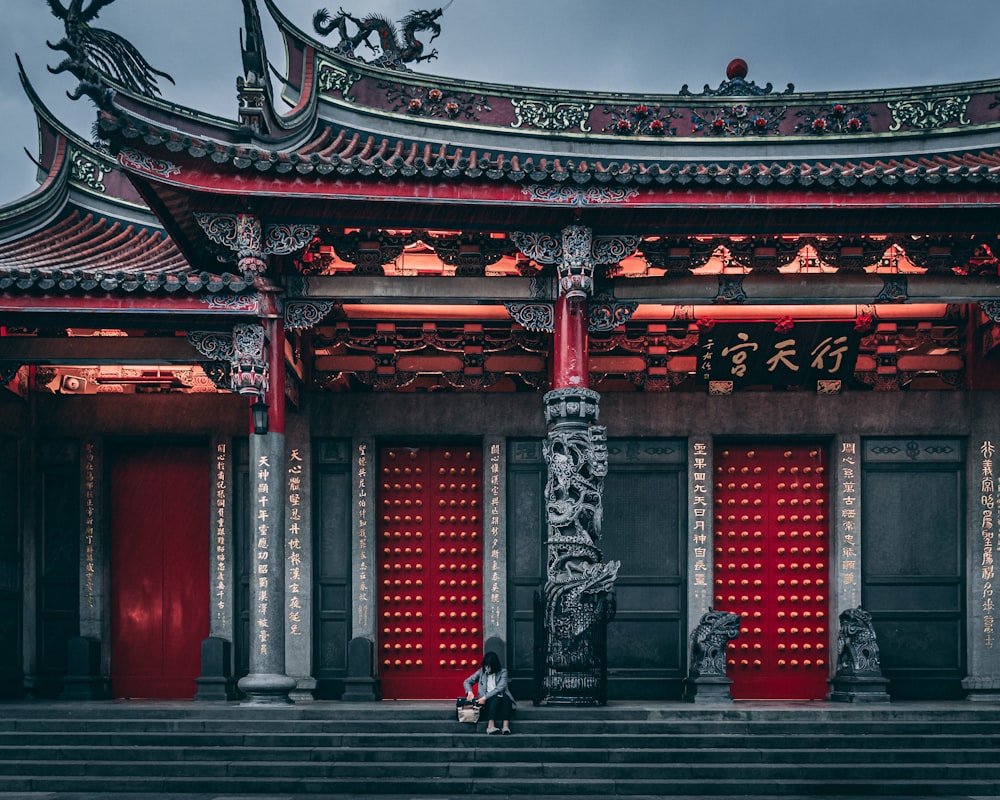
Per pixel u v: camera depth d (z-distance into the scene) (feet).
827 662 84.17
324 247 76.02
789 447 86.22
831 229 70.74
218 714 66.08
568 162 81.20
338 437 85.40
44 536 86.17
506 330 85.46
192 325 71.56
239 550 85.51
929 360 84.74
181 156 66.18
